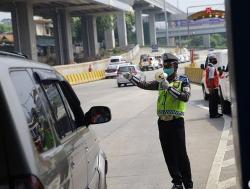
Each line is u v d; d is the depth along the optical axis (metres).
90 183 5.18
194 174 9.19
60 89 5.06
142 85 7.79
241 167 3.34
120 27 110.75
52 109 4.34
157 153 11.52
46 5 64.69
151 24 140.75
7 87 3.37
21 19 54.91
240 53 3.32
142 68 69.88
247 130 3.33
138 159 10.95
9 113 3.27
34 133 3.55
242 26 3.32
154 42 140.62
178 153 7.59
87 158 5.13
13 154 3.23
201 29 142.62
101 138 14.25
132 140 13.63
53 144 3.96
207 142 12.48
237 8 3.32
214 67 17.08
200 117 17.66
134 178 9.20
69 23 70.12
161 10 138.12
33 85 4.02
